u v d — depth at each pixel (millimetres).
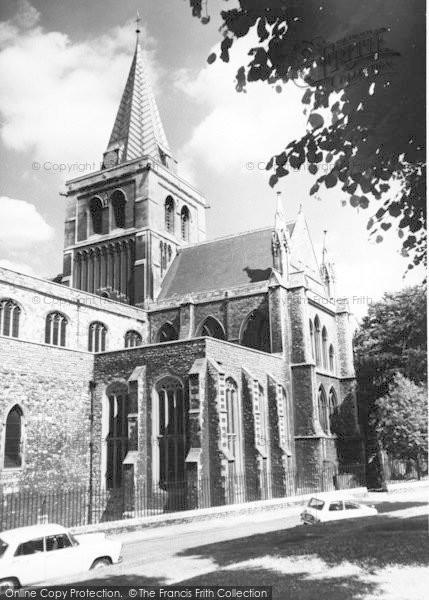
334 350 56688
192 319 54375
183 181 69438
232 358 41344
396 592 12273
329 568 14992
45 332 46344
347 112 14031
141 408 39531
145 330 57219
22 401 36312
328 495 40531
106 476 40688
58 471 38094
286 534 23312
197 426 36438
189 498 35312
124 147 68625
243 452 40688
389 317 49688
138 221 62656
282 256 51625
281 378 47219
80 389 41188
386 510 32250
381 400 49750
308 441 46656
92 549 18656
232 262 58531
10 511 33094
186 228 70062
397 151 14180
